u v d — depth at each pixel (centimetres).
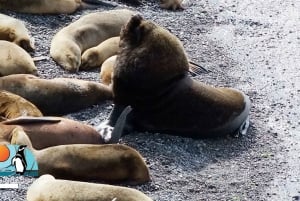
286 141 3189
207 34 4131
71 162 2655
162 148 3038
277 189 2828
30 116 2942
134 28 3152
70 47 3572
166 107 3130
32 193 2456
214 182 2833
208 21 4288
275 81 3675
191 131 3156
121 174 2688
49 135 2822
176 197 2694
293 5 4547
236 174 2912
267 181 2877
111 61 3466
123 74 3139
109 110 3256
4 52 3350
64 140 2842
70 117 3181
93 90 3259
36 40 3750
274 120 3344
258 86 3622
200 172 2903
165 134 3172
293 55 3944
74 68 3519
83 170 2656
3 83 3139
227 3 4547
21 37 3600
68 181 2450
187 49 3938
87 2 4275
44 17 4019
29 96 3148
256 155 3080
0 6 3997
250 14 4412
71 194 2397
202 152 3069
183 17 4303
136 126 3183
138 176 2709
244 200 2734
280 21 4334
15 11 4009
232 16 4369
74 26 3738
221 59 3866
